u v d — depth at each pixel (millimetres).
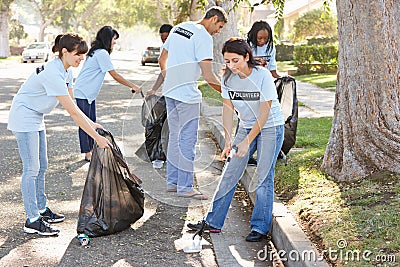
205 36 6520
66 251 5551
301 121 12109
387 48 6664
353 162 6758
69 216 6602
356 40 6793
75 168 8820
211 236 6020
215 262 5395
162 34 9281
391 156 6605
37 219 5973
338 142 7023
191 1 22875
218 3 18609
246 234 6094
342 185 6598
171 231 6145
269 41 8148
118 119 13789
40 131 6086
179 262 5355
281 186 6984
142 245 5734
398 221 5227
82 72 8867
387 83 6660
